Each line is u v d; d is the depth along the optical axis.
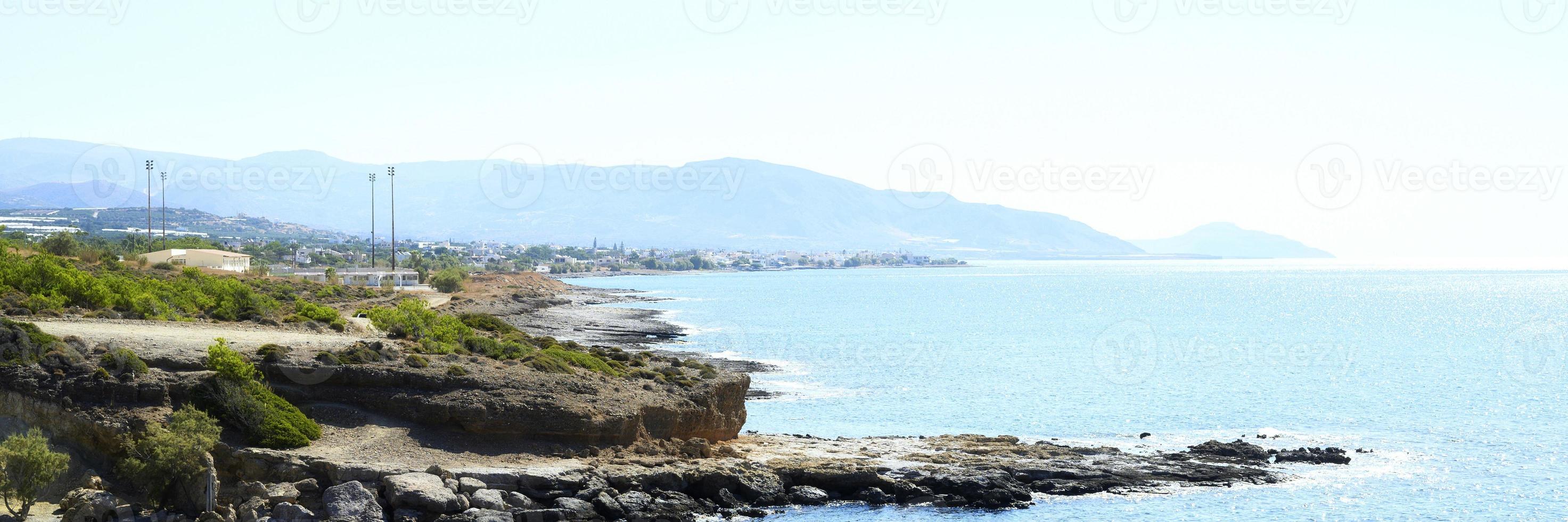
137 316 80.75
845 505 50.88
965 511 50.34
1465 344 144.38
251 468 46.78
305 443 49.22
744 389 67.06
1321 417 78.38
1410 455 62.97
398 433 51.69
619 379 63.62
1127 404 85.06
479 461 50.59
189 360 52.47
